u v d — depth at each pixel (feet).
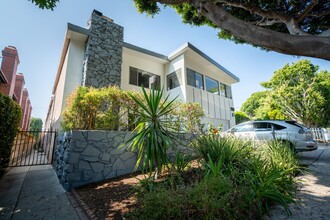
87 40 24.97
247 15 17.24
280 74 52.95
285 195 7.54
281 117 47.78
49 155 23.21
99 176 11.77
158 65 36.17
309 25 16.94
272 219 6.59
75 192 9.79
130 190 9.51
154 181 9.90
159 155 9.93
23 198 9.41
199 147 11.66
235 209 5.83
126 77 30.30
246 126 21.80
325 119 45.06
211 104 38.29
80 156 11.23
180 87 32.48
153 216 5.49
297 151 16.01
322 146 31.86
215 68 39.96
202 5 9.46
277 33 7.55
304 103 44.47
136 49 30.55
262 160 9.62
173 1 10.36
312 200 8.14
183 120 18.16
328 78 52.47
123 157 13.23
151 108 10.82
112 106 14.19
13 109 15.30
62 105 22.16
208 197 5.76
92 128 13.70
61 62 29.07
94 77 23.12
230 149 10.62
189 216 5.87
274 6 15.49
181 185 7.59
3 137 13.44
